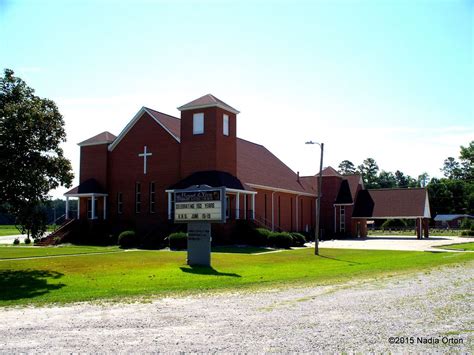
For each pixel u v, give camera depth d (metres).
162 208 40.97
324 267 21.81
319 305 11.78
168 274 19.03
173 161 40.88
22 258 26.52
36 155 22.03
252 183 42.91
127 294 13.95
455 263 23.05
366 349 7.90
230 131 40.91
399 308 11.25
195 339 8.58
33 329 9.50
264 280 17.03
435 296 12.98
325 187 60.41
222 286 15.59
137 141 43.06
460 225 83.56
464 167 117.31
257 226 38.25
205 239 22.73
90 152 45.22
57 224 51.50
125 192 43.19
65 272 19.94
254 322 9.90
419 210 56.47
